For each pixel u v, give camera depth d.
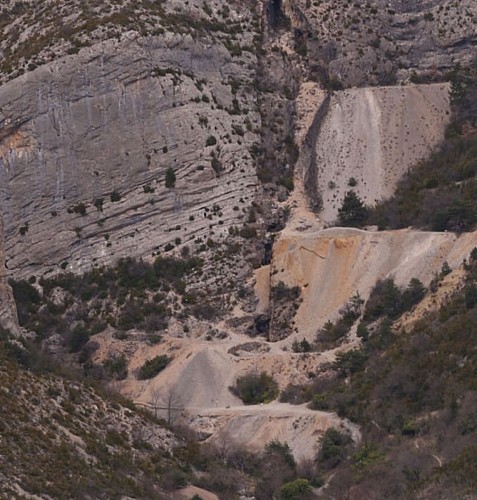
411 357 183.50
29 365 172.62
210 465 171.38
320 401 186.12
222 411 189.00
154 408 190.38
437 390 176.50
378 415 178.25
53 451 157.88
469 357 178.75
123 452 165.25
